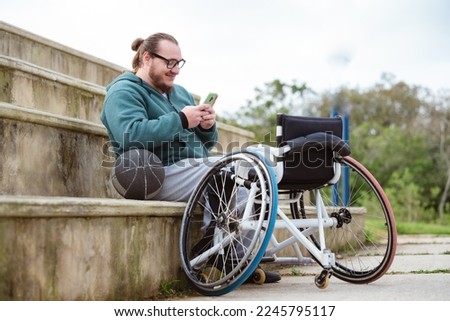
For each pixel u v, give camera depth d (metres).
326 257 4.88
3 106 5.01
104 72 9.04
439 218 29.50
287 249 6.97
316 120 5.07
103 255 4.13
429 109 36.69
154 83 5.61
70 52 8.38
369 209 22.25
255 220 5.10
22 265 3.65
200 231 5.27
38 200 3.72
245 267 4.56
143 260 4.51
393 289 4.85
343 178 8.77
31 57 7.79
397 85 37.84
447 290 4.72
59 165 5.57
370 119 37.28
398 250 8.30
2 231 3.59
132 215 4.39
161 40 5.58
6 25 7.41
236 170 5.00
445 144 34.62
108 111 5.26
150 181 5.10
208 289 4.65
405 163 32.84
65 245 3.87
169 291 4.72
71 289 3.89
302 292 4.81
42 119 5.34
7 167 5.06
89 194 5.93
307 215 6.96
